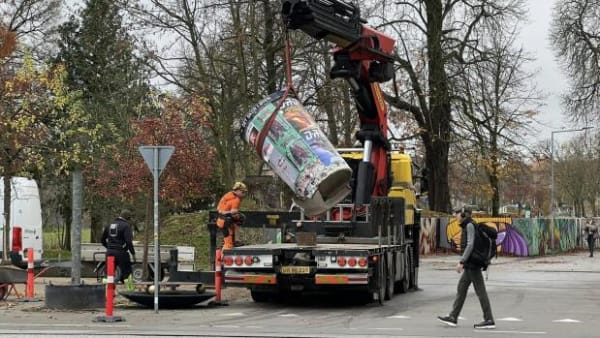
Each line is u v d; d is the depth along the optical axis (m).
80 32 39.56
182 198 19.75
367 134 16.95
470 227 12.38
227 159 24.95
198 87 25.23
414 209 20.36
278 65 26.41
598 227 60.53
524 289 21.09
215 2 25.00
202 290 16.14
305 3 14.10
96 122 27.75
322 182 13.79
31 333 10.84
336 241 16.55
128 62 32.59
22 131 21.12
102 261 21.52
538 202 87.75
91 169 24.80
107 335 10.65
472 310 15.32
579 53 41.25
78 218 15.31
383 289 16.23
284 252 15.26
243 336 10.66
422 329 12.09
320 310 15.14
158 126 19.08
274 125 14.19
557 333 11.67
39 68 27.05
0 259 23.44
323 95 27.58
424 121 41.41
